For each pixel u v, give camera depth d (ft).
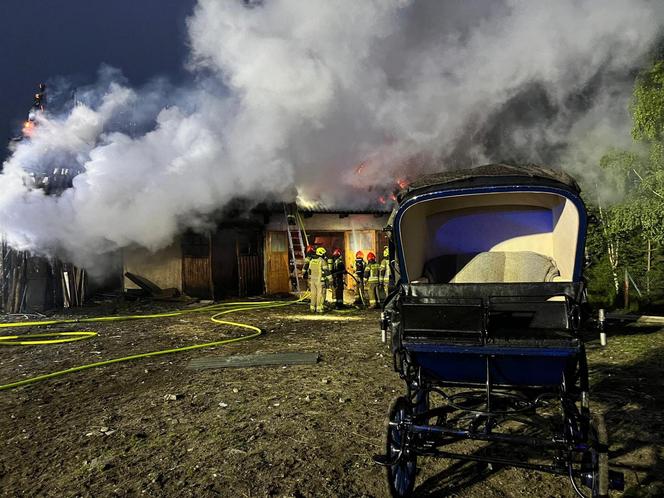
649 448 14.20
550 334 10.59
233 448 14.85
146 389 21.54
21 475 13.50
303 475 13.08
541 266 14.90
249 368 24.68
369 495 12.04
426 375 12.07
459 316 11.07
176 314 45.68
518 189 12.66
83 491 12.46
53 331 37.86
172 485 12.66
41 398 20.71
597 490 9.64
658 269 43.47
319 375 22.98
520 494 11.98
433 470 13.43
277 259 61.36
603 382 20.85
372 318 41.37
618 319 36.29
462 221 16.42
